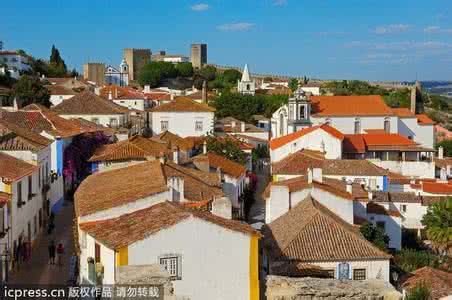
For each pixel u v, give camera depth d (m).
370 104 127.88
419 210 79.94
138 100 149.25
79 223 35.66
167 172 46.09
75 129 79.56
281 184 54.84
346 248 42.19
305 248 42.03
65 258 49.50
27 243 50.78
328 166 82.88
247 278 30.28
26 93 129.75
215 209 37.62
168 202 34.31
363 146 110.38
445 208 74.12
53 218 61.31
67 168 72.75
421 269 49.78
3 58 179.00
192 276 29.72
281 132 125.12
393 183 88.19
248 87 191.88
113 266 29.38
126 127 108.56
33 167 54.62
